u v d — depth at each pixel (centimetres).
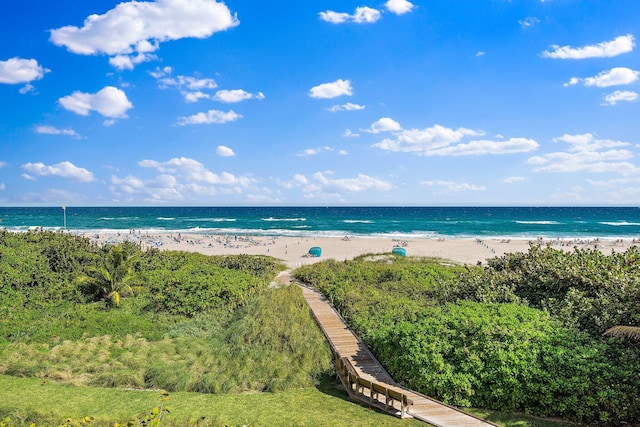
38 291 2284
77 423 1084
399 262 3338
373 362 1627
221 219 14438
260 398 1427
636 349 1248
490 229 10056
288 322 1980
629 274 1642
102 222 12556
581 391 1190
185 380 1498
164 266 2858
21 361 1606
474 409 1297
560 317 1517
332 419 1245
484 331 1388
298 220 13800
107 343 1809
